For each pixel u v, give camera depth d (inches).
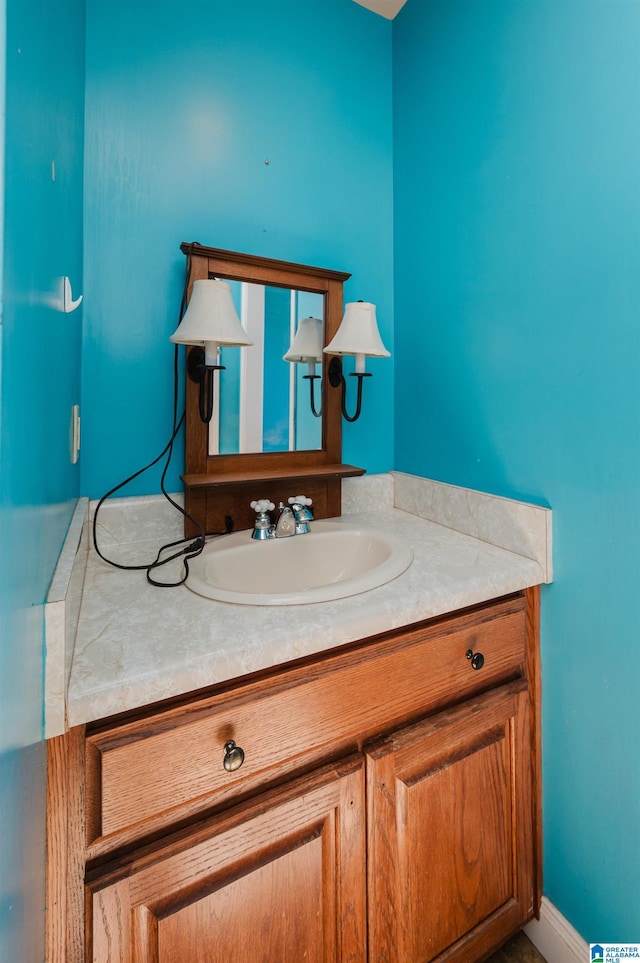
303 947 27.3
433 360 51.4
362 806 29.5
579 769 36.4
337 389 51.2
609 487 33.5
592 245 33.8
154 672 22.4
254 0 46.9
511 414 41.8
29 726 16.5
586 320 34.5
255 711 25.6
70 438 31.5
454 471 49.0
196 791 24.0
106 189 40.2
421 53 51.6
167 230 43.0
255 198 47.3
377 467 57.7
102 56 39.7
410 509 54.6
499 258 42.3
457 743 33.8
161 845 23.2
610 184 32.3
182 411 44.3
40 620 18.7
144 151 41.7
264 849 26.0
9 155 12.6
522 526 40.0
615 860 33.9
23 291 14.8
